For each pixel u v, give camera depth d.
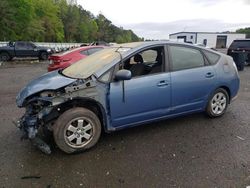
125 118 3.90
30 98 3.56
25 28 42.47
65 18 73.81
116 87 3.73
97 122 3.74
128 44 4.49
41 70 14.60
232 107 5.84
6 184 2.90
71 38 76.75
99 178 3.02
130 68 4.05
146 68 4.20
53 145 3.87
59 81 3.74
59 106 3.58
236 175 3.04
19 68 15.77
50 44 33.72
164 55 4.23
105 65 3.83
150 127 4.56
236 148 3.74
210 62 4.76
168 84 4.16
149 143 3.93
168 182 2.92
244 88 8.34
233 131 4.38
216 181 2.92
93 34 91.44
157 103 4.11
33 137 3.49
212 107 4.89
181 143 3.92
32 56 22.09
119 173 3.11
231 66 5.07
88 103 3.74
